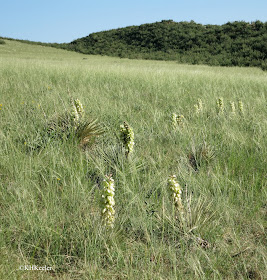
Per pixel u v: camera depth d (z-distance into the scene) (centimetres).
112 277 265
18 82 1101
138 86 1162
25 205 339
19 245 285
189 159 501
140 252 296
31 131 564
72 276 269
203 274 255
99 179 424
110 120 666
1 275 256
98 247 293
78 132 547
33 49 4603
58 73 1388
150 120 708
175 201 325
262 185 409
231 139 566
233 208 364
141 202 352
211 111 789
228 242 315
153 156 515
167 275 268
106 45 5047
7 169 429
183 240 304
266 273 268
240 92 1071
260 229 332
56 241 293
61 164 439
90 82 1177
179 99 963
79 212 334
